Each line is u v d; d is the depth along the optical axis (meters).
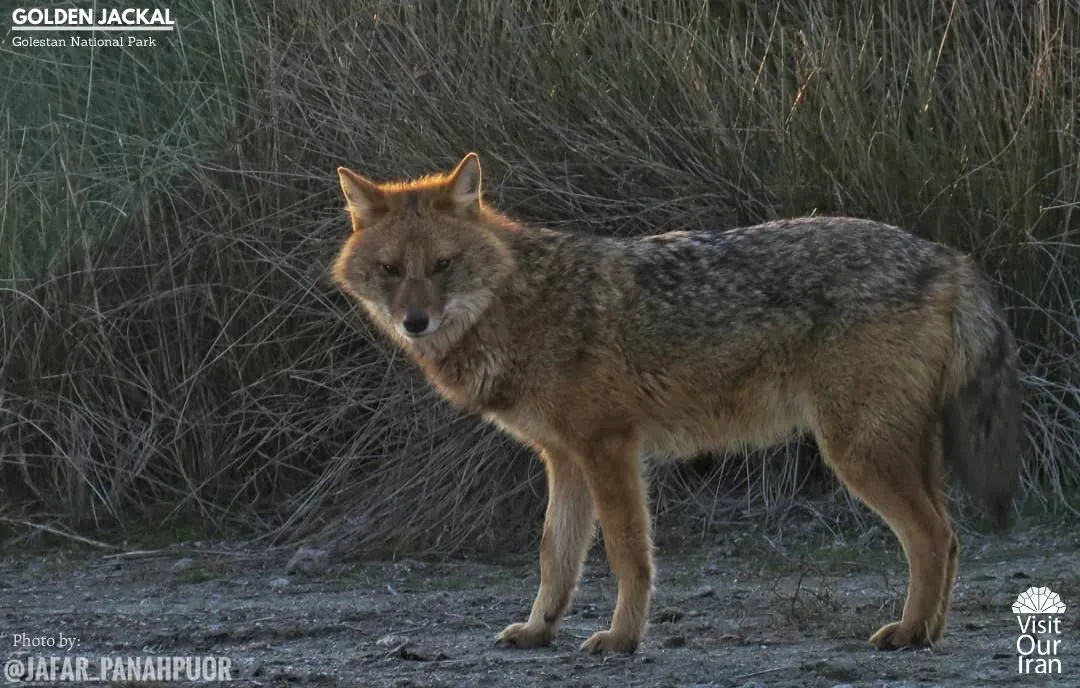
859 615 9.25
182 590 11.27
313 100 14.18
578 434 8.62
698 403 8.73
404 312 8.66
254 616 10.01
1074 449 12.05
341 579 11.53
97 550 12.76
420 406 12.86
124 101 15.05
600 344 8.59
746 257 8.67
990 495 8.58
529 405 8.72
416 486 12.62
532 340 8.66
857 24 13.48
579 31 14.14
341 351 13.59
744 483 12.67
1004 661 7.83
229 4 15.11
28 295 13.43
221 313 13.66
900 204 12.59
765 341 8.53
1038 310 12.45
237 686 7.68
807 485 12.59
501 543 12.27
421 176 13.09
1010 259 12.47
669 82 13.38
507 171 12.97
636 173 13.07
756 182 12.71
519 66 13.73
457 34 14.03
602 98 13.24
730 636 8.73
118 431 13.59
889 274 8.39
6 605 10.71
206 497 13.43
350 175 9.18
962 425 8.47
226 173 14.09
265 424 13.61
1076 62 13.34
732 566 11.40
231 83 14.55
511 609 10.08
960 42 13.66
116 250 14.03
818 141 12.69
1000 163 12.67
